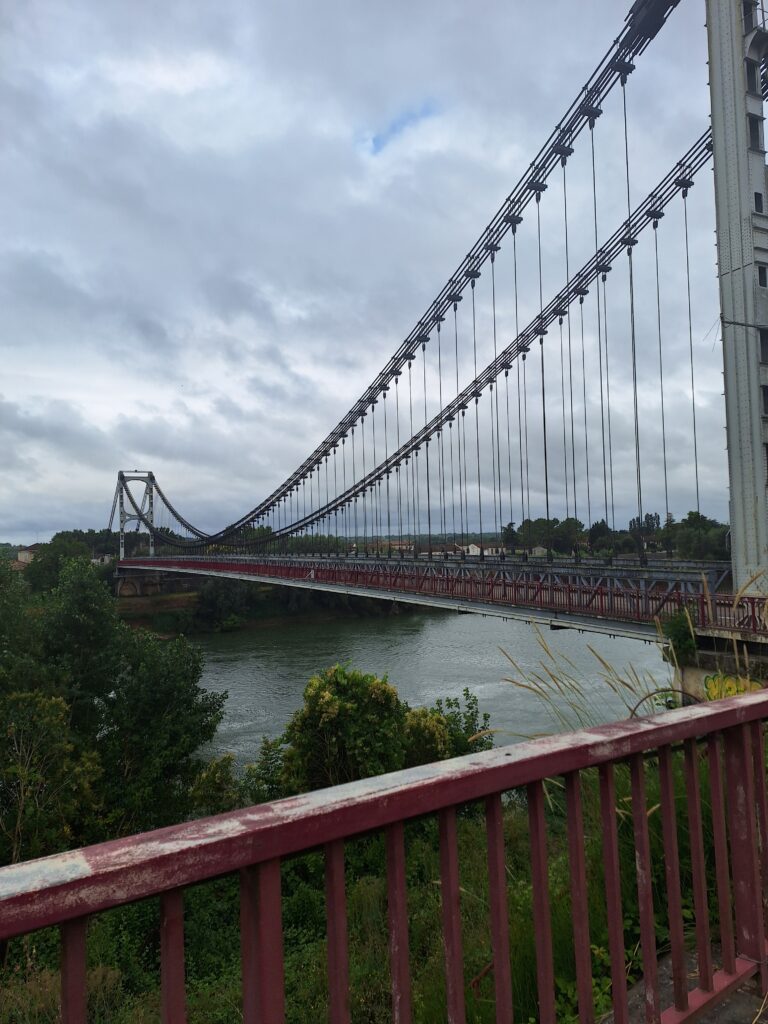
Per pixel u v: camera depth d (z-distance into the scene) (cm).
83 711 1430
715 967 188
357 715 1126
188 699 1495
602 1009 181
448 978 109
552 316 2345
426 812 104
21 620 1566
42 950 580
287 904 737
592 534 3064
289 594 5128
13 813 1070
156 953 692
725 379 1221
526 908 239
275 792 1226
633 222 1969
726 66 1279
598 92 2025
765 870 171
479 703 2014
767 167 1267
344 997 95
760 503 1154
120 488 8269
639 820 141
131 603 5528
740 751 165
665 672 1155
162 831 86
